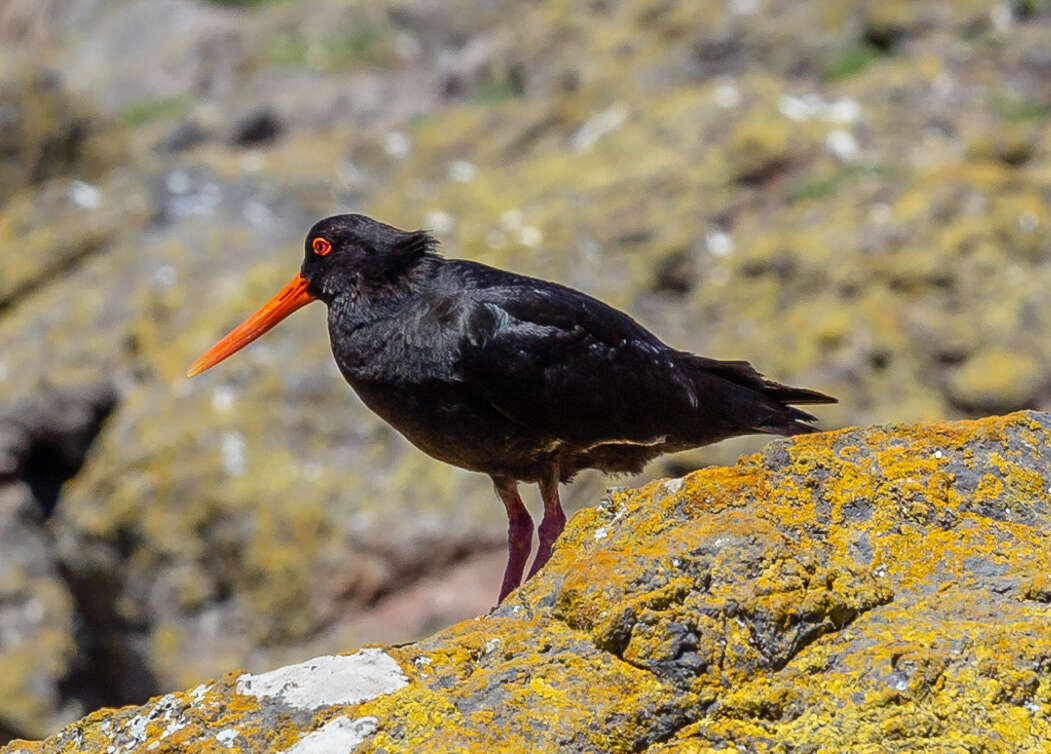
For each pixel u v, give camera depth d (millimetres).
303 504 16125
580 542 6340
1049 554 5945
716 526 5777
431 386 8344
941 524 6117
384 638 15461
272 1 30766
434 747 5258
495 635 5812
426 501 16094
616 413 8570
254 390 16953
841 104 20312
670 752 5254
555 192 19422
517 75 24531
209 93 27781
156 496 16453
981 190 17672
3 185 23328
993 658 5391
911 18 21906
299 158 21781
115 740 5777
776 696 5359
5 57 24000
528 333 8320
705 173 19109
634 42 23250
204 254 18844
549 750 5258
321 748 5383
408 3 28016
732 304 17297
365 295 8570
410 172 21578
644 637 5488
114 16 30875
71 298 18578
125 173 21719
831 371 16578
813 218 18031
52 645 16906
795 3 22828
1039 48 20938
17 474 17484
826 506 6176
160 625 16234
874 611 5715
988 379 16312
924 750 5172
